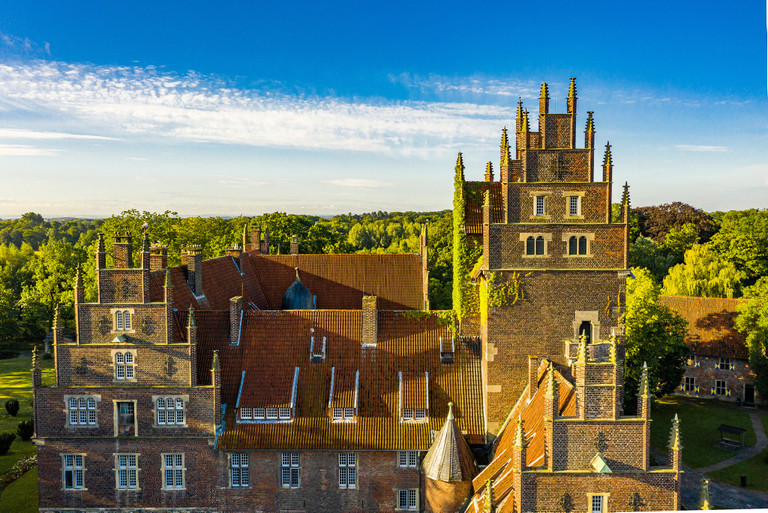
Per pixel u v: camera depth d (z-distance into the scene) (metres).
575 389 32.75
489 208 45.88
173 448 45.00
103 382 45.03
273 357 49.12
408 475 45.12
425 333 50.75
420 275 76.31
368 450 44.62
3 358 123.31
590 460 31.56
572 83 45.66
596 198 46.03
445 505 40.59
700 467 65.81
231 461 45.28
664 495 31.36
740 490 60.44
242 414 46.16
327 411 46.47
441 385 48.34
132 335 45.03
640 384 31.59
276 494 45.38
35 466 62.09
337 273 76.62
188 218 140.00
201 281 58.59
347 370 48.62
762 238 129.12
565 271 46.12
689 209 162.38
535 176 46.12
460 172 50.41
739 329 87.19
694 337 92.19
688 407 86.25
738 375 88.12
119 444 45.09
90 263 110.38
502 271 46.16
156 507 45.34
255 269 77.44
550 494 31.61
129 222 111.31
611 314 46.31
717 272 113.25
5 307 128.00
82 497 45.34
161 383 44.97
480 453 45.91
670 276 116.69
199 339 49.91
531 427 39.00
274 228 121.69
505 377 46.81
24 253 186.38
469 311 50.28
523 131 46.22
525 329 46.62
